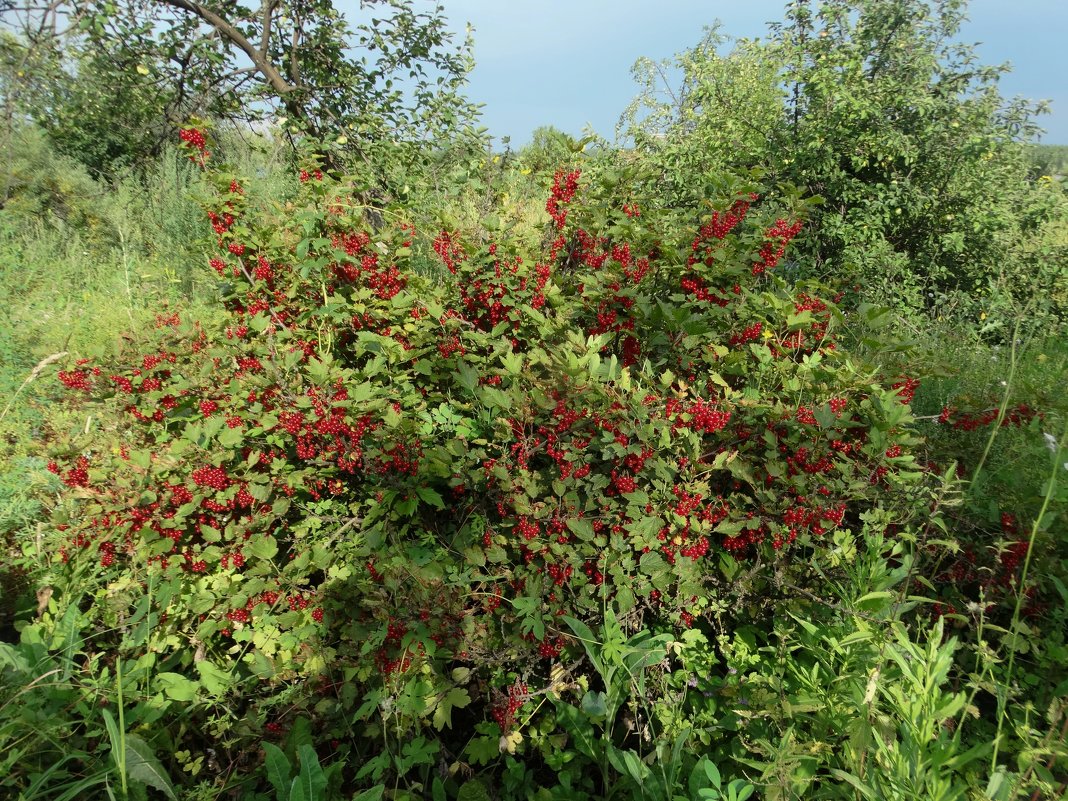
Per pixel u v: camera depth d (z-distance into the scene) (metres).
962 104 6.60
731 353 3.12
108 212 6.91
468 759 2.37
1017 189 6.96
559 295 3.47
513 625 2.49
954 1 6.58
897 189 6.45
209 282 5.09
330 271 3.62
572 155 3.88
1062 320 6.12
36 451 3.58
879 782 1.68
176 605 2.61
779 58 7.21
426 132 7.17
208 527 2.59
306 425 2.75
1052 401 3.25
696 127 7.76
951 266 6.85
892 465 2.73
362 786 2.23
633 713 2.46
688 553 2.40
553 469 2.74
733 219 3.37
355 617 2.41
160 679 2.32
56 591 2.70
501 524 2.62
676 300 3.22
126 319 4.92
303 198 3.82
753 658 2.55
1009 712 2.17
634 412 2.43
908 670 1.75
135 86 7.58
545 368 3.01
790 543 2.47
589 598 2.41
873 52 6.98
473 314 3.59
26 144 7.22
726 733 2.34
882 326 3.48
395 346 3.13
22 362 4.40
